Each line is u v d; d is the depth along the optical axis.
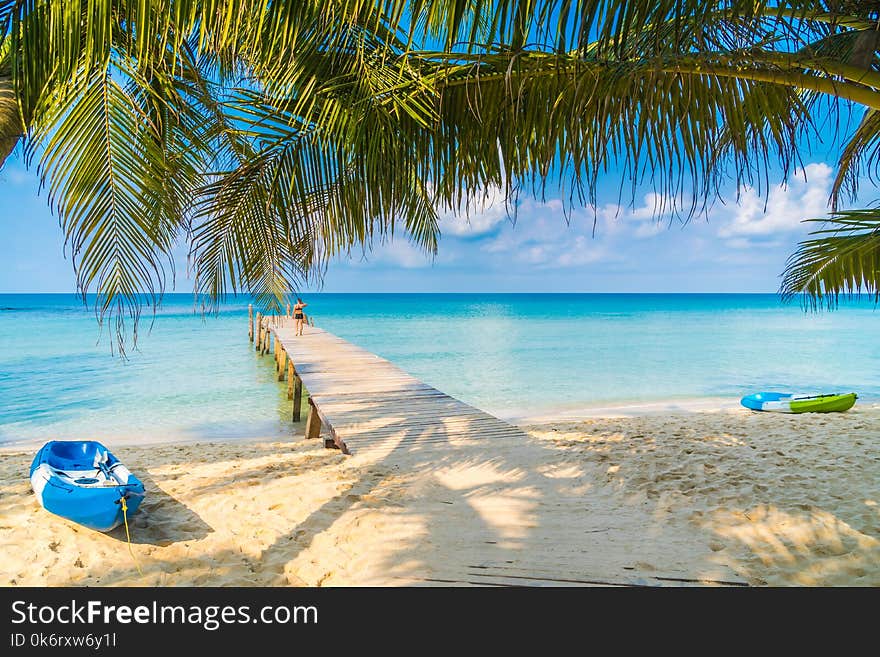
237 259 3.67
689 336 30.61
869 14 2.27
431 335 31.39
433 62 3.14
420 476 5.39
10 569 3.82
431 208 4.25
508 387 14.86
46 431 10.09
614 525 4.27
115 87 2.53
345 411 7.92
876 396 13.25
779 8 2.23
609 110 2.77
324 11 2.24
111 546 4.15
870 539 3.94
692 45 2.33
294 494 5.05
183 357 20.53
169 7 2.08
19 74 2.33
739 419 9.54
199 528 4.47
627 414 11.45
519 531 4.17
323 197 3.66
